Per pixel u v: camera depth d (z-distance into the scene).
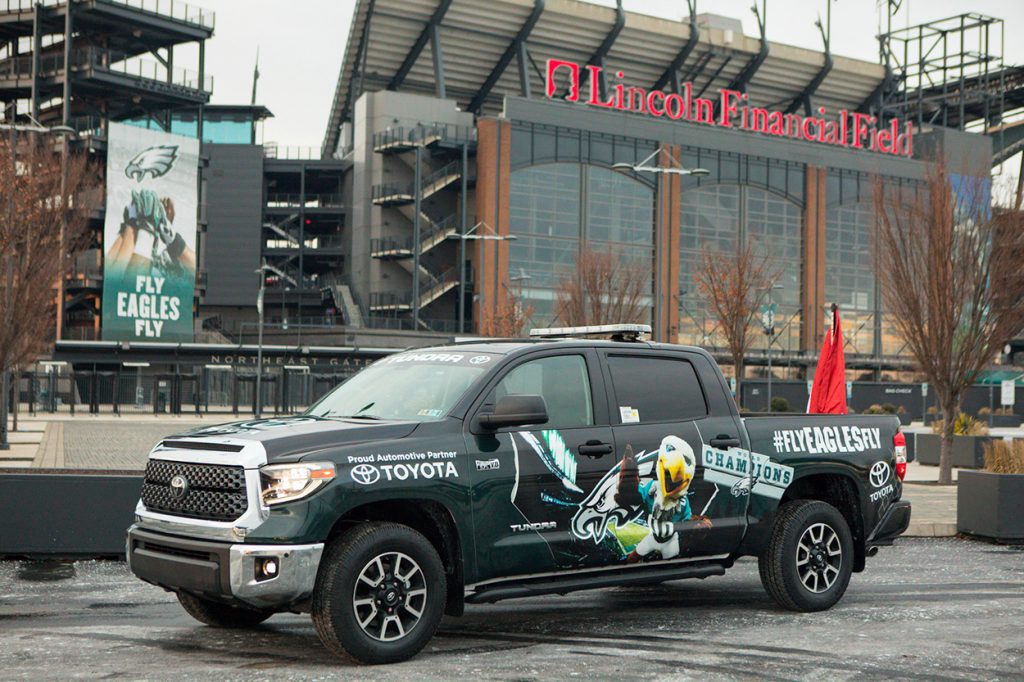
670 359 8.27
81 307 75.25
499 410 7.05
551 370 7.65
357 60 90.62
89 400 62.03
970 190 23.58
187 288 73.50
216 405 65.06
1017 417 57.22
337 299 86.38
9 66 70.25
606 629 7.81
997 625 8.06
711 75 97.31
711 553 8.16
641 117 83.44
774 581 8.46
